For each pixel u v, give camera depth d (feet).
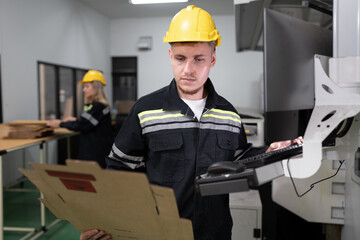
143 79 23.41
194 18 2.95
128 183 2.09
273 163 2.37
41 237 8.55
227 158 3.48
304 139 2.56
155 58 23.11
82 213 2.57
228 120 3.53
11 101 13.20
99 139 9.84
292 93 2.99
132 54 23.39
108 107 10.13
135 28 23.16
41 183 2.42
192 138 3.36
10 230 9.03
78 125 9.39
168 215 2.26
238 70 21.91
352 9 3.00
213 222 3.45
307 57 3.14
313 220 5.89
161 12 21.18
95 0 18.70
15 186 13.39
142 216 2.37
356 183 4.83
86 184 2.24
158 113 3.37
